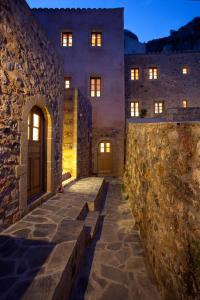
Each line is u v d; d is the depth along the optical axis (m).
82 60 14.07
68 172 8.62
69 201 5.29
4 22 3.25
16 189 3.73
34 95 4.41
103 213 5.98
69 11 14.12
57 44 14.05
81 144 10.00
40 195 5.16
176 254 2.17
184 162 2.07
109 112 13.93
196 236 1.73
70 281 2.67
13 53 3.54
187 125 2.03
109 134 13.85
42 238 3.12
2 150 3.25
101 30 14.09
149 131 3.82
